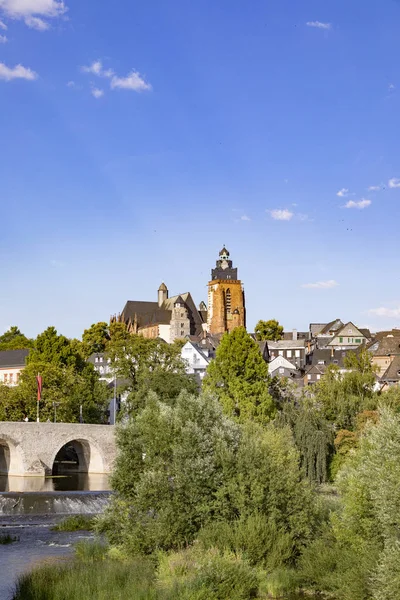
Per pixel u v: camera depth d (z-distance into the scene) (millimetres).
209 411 49188
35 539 56219
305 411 88562
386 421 41781
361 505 42250
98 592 39188
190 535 45406
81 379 127500
